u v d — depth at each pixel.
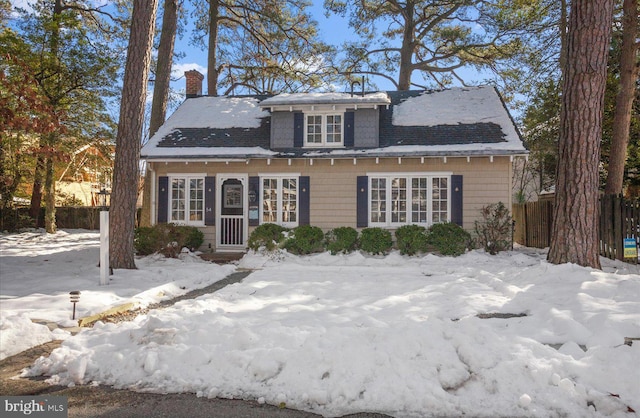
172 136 15.47
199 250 14.50
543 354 4.21
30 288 8.23
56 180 24.16
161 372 4.12
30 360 4.66
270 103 14.35
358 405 3.59
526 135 20.88
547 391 3.63
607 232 11.66
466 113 15.09
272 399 3.73
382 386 3.73
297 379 3.90
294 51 24.00
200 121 16.31
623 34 13.91
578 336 5.00
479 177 13.47
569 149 9.19
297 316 6.07
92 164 24.36
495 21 19.72
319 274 10.30
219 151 14.41
